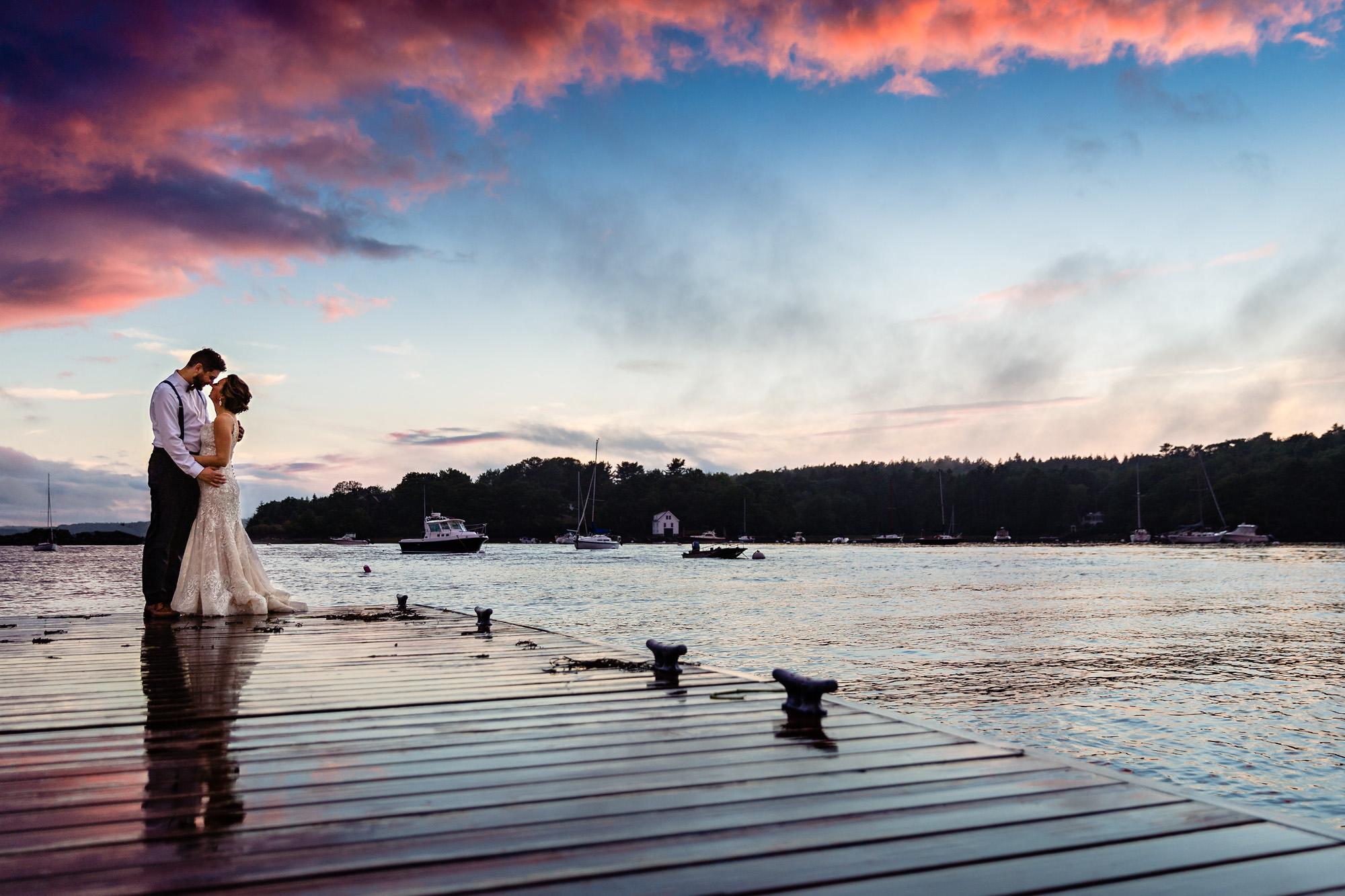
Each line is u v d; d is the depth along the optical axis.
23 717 3.91
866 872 2.10
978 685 14.08
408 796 2.71
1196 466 152.75
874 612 27.83
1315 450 145.62
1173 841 2.32
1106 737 10.56
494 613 27.88
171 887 1.98
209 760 3.18
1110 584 43.28
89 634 7.20
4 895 1.92
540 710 4.08
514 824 2.44
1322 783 8.70
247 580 9.13
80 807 2.60
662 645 5.05
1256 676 15.09
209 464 8.77
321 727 3.73
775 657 17.41
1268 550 102.38
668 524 168.50
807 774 2.96
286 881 2.03
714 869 2.12
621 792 2.75
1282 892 2.00
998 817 2.50
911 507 189.88
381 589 40.97
